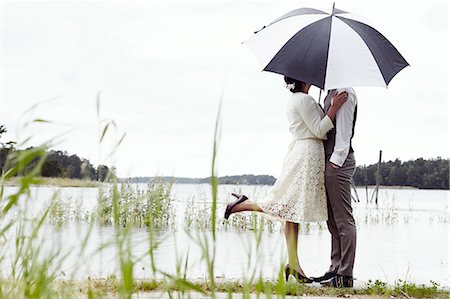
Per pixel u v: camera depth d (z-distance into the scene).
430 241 12.38
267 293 1.90
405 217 18.31
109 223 12.26
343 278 6.41
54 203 2.12
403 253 10.45
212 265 1.77
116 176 1.87
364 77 6.30
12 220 1.96
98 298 2.17
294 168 6.62
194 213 12.54
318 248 10.93
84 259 1.97
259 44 6.81
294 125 6.65
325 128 6.41
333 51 6.42
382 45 6.71
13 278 1.97
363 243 11.95
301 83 6.73
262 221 1.92
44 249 2.08
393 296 6.11
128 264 1.71
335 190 6.44
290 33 6.67
